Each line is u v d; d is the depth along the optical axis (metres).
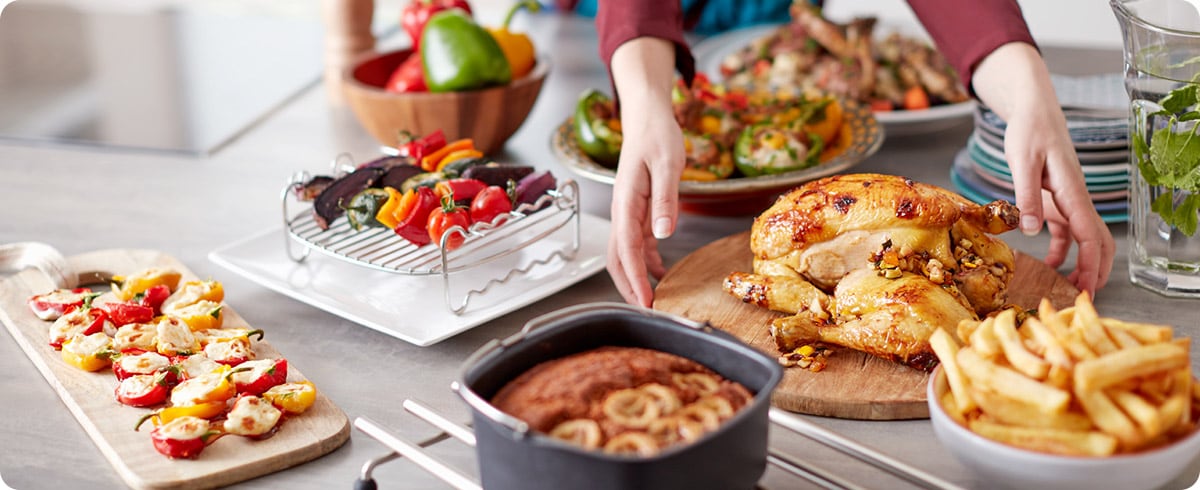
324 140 2.37
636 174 1.58
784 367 1.37
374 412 1.36
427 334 1.48
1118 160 1.77
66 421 1.36
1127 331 1.05
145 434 1.28
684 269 1.66
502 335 1.54
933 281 1.39
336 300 1.60
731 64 2.54
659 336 1.16
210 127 2.46
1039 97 1.59
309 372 1.46
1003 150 1.82
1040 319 1.10
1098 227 1.53
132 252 1.81
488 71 2.13
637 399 1.04
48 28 3.39
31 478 1.24
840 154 1.93
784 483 1.19
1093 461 0.97
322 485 1.22
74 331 1.49
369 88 2.17
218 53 3.08
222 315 1.57
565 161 1.91
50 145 2.38
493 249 1.72
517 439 0.95
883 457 1.10
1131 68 1.48
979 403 1.04
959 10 1.76
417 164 1.82
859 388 1.31
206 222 1.97
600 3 1.88
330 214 1.66
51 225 1.97
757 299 1.48
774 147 1.87
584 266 1.69
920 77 2.36
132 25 3.41
